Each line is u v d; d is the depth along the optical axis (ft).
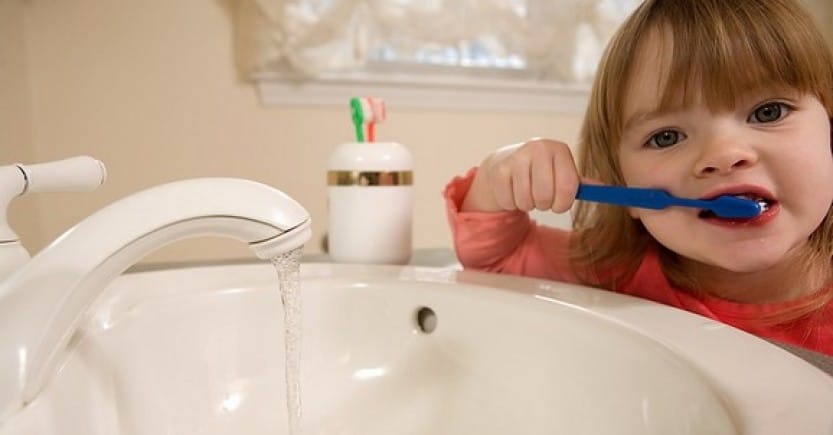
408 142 3.89
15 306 0.81
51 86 3.12
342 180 1.93
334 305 1.52
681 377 0.88
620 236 2.04
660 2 1.63
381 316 1.54
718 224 1.47
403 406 1.47
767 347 0.95
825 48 1.58
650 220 1.63
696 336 1.01
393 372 1.52
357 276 1.58
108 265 0.85
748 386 0.78
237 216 0.90
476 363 1.41
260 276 1.54
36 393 0.84
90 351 1.05
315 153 3.68
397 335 1.54
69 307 0.83
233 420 1.35
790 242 1.48
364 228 1.91
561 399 1.20
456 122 3.99
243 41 3.45
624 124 1.69
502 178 1.76
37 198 2.82
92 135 3.23
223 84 3.46
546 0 4.02
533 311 1.29
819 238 1.72
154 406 1.20
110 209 0.87
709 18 1.49
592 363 1.14
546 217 2.40
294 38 3.47
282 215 0.92
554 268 2.09
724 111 1.44
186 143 3.42
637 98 1.60
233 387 1.39
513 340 1.33
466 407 1.40
